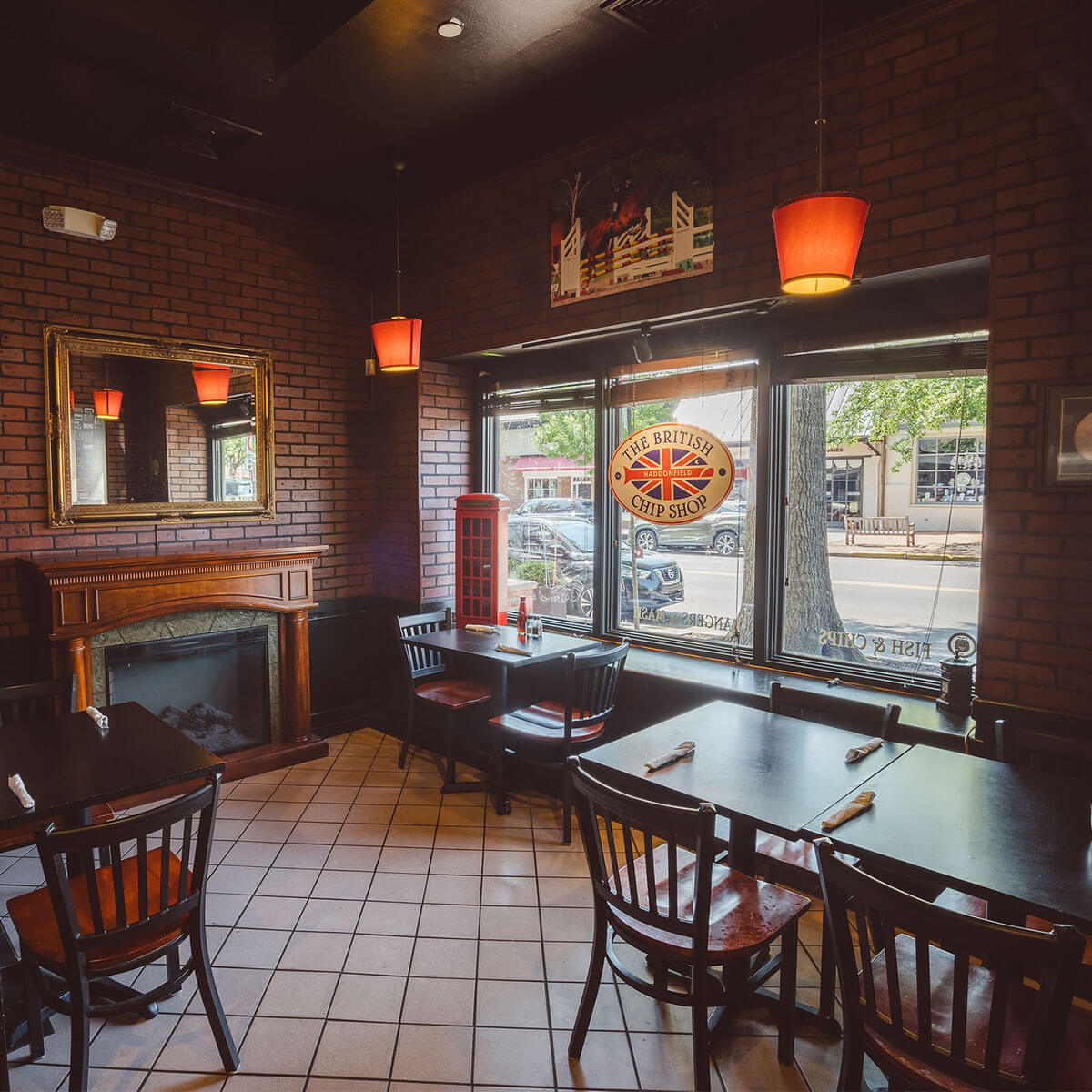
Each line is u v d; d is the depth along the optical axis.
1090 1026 1.73
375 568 5.38
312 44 2.97
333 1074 2.18
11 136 3.72
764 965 2.45
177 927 2.14
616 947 2.78
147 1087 2.12
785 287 2.26
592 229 3.89
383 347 3.82
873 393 3.43
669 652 4.18
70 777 2.28
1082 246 2.45
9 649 3.87
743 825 2.42
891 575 3.43
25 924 2.12
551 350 4.62
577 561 4.71
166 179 4.27
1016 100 2.57
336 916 2.96
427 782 4.33
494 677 4.07
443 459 5.07
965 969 1.45
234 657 4.54
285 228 4.84
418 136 3.79
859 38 2.91
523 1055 2.25
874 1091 2.09
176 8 2.82
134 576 3.89
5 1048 1.97
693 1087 2.14
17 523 3.88
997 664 2.68
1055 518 2.54
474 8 2.73
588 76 3.25
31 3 2.66
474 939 2.82
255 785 4.24
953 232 2.74
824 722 3.19
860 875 1.57
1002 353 2.62
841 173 3.02
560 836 3.65
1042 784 2.22
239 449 4.68
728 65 3.19
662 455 3.91
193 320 4.47
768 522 3.74
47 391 3.94
